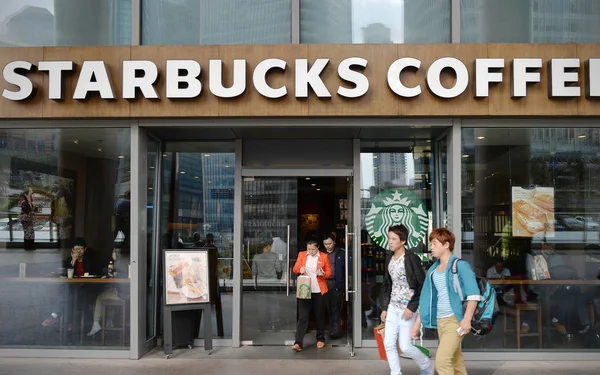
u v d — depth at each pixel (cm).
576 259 658
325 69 618
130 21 672
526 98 615
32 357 654
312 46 621
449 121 634
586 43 633
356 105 616
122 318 654
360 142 724
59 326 664
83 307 663
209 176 736
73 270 667
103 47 630
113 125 648
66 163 671
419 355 508
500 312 652
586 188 660
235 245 718
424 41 663
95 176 664
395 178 723
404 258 514
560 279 657
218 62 616
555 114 616
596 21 661
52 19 675
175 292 658
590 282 658
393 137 718
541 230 657
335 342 719
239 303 712
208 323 665
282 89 611
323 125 634
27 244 675
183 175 739
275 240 730
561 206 659
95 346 656
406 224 716
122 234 659
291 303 722
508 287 654
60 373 583
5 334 668
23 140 676
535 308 654
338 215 776
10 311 670
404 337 506
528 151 658
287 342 717
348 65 609
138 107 625
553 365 621
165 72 625
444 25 664
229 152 737
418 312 504
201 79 623
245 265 728
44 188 675
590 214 660
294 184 737
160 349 693
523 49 620
